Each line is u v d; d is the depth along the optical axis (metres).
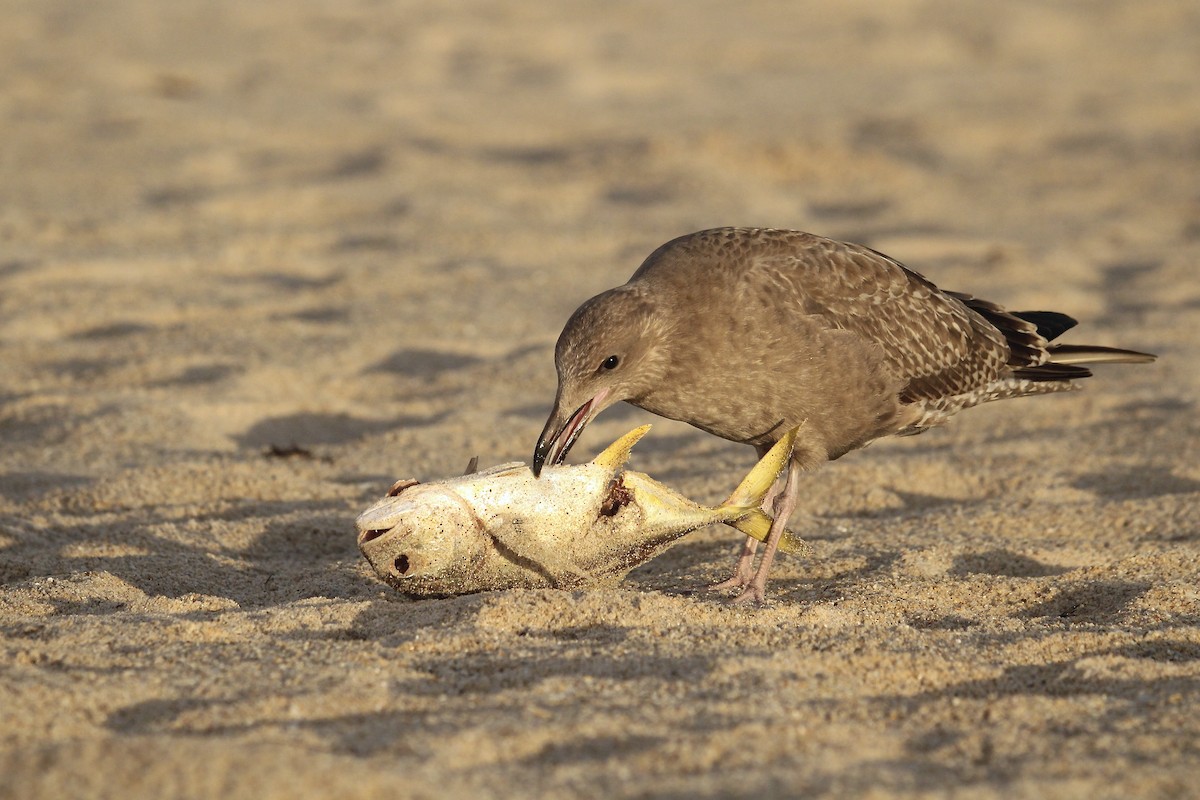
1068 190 24.23
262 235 20.42
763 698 6.66
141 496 11.25
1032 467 12.14
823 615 8.18
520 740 6.12
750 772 5.84
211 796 5.46
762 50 37.09
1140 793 5.74
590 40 37.94
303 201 22.47
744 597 9.05
